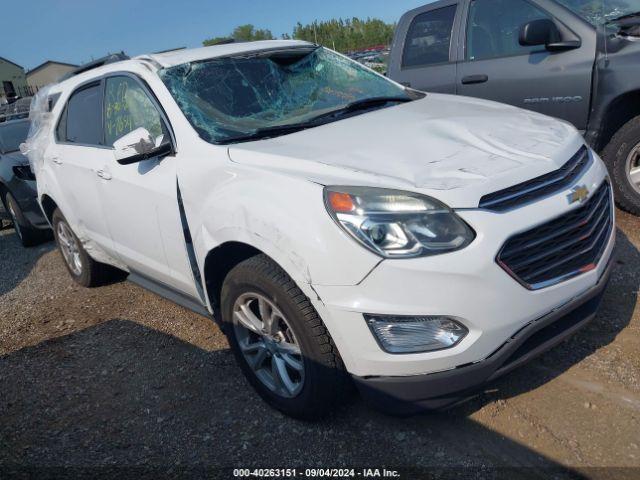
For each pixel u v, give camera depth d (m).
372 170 2.45
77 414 3.20
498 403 2.74
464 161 2.51
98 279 4.96
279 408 2.84
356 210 2.27
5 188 6.93
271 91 3.54
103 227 4.04
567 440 2.46
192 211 2.99
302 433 2.74
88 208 4.13
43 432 3.08
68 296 4.98
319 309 2.38
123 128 3.74
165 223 3.26
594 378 2.81
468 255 2.20
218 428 2.88
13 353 4.04
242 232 2.60
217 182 2.84
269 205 2.49
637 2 4.86
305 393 2.62
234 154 2.85
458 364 2.28
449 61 5.68
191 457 2.71
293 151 2.74
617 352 2.98
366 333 2.29
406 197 2.27
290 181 2.50
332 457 2.56
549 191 2.46
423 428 2.66
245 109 3.36
